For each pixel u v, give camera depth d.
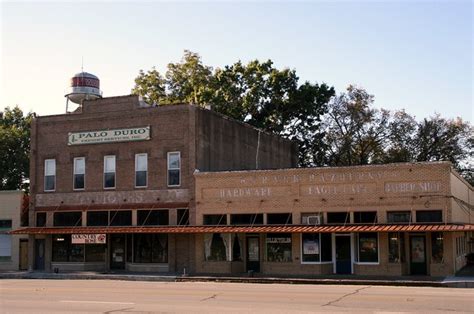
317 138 60.81
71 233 39.50
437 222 31.41
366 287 26.05
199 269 36.88
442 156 62.19
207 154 39.62
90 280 33.50
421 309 16.78
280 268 34.75
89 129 41.28
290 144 55.69
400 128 62.25
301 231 32.81
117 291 23.80
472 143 63.09
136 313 16.67
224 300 19.67
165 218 38.38
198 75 61.81
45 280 33.53
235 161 43.75
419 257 32.31
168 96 62.22
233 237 36.47
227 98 58.12
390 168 32.53
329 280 29.66
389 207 32.41
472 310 16.50
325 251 34.09
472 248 46.75
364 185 33.12
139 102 40.09
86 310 17.48
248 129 46.41
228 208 36.38
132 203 39.41
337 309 16.97
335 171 33.84
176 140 38.56
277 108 58.78
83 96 45.75
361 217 33.09
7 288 26.25
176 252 37.94
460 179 36.72
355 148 62.00
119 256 40.00
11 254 43.97
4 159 66.06
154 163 39.03
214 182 36.94
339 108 61.75
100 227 39.72
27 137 67.69
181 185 38.03
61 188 41.78
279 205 35.03
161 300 19.94
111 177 40.38
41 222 42.16
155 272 37.75
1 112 71.69
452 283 27.09
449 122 63.41
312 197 34.25
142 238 39.22
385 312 16.17
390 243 32.56
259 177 35.75
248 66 59.81
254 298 20.19
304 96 58.41
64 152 41.94
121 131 40.22
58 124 42.34
